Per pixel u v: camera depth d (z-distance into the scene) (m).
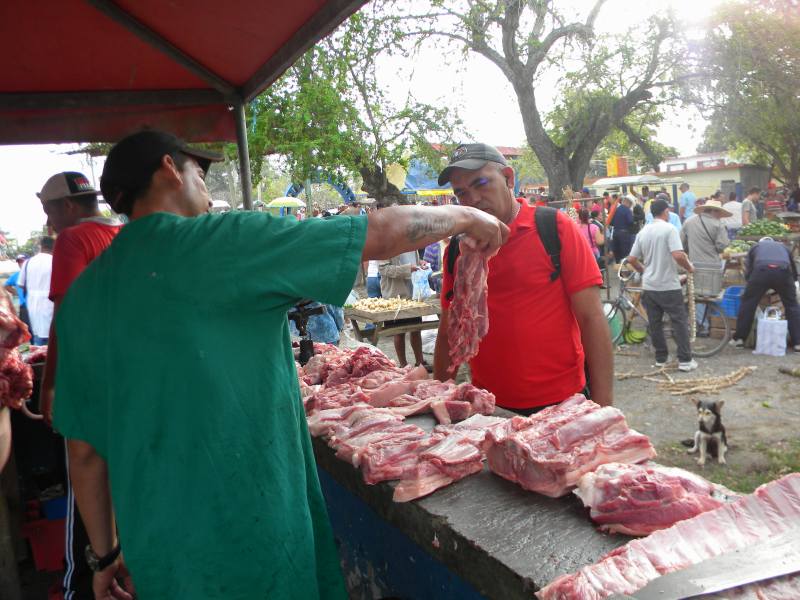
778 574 1.23
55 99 4.05
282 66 3.52
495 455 2.00
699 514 1.51
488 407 2.67
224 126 4.50
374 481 2.09
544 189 22.64
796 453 5.01
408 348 9.62
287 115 9.39
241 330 1.55
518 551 1.58
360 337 8.03
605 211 15.82
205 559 1.52
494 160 2.87
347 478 2.35
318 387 3.29
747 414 5.93
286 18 2.99
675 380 7.09
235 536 1.54
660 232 7.31
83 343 1.63
